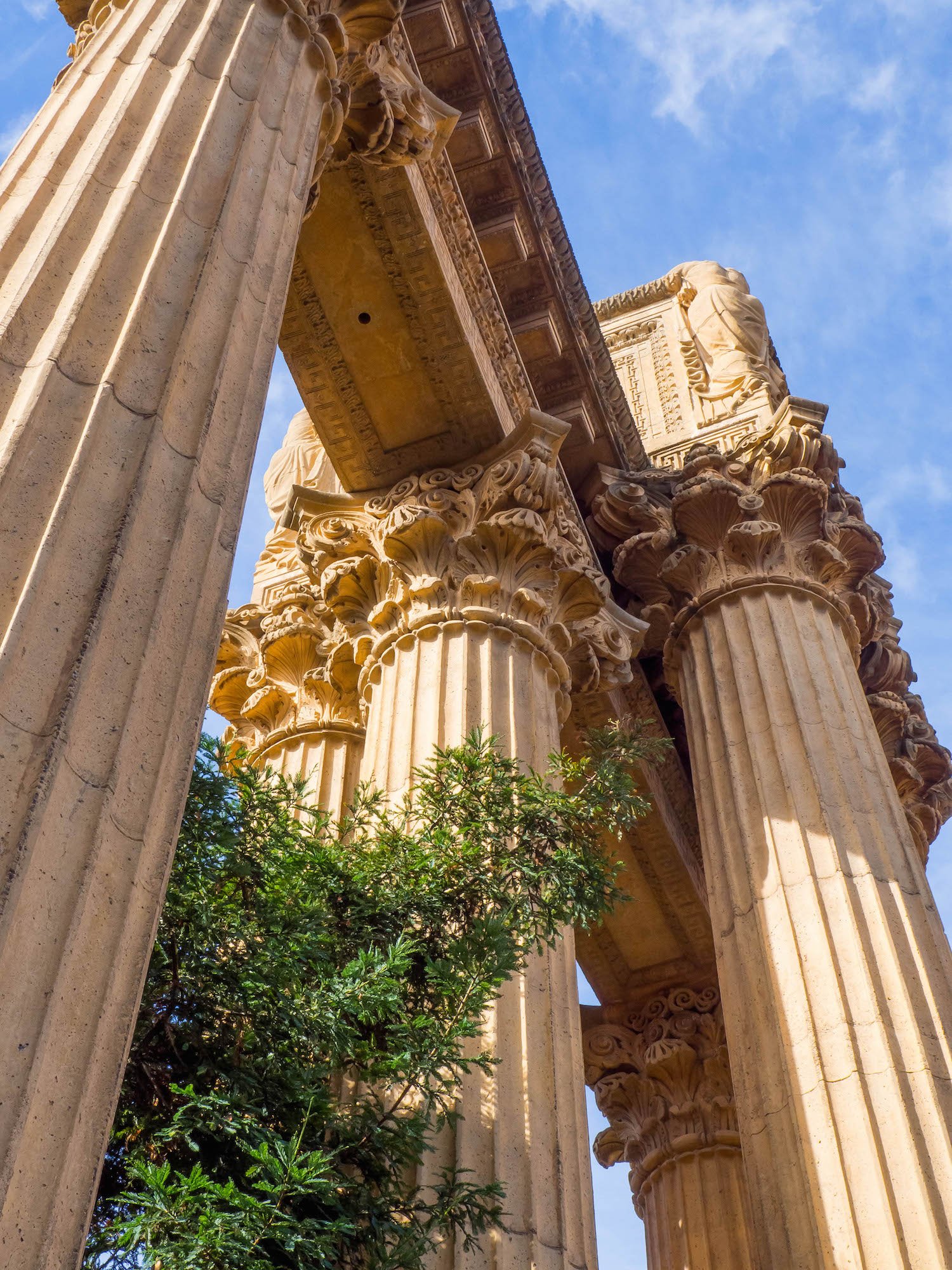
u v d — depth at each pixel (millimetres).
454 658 11703
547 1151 8594
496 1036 8984
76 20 9906
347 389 13805
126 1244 5320
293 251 7215
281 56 7922
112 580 4875
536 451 13250
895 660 17859
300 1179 5535
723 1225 16375
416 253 13055
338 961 7770
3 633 4453
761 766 12477
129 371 5543
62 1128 3936
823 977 10742
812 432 16047
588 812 8914
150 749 4801
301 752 13508
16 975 3953
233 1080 6594
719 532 15094
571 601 13219
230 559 5629
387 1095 8414
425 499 13242
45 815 4215
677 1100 17656
